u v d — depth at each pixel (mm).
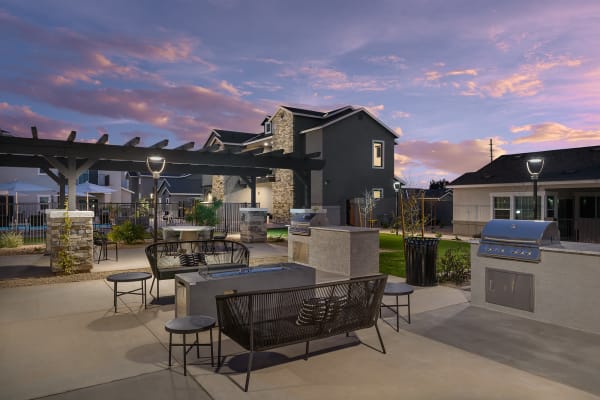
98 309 5965
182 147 13812
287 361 4004
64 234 8867
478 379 3568
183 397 3246
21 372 3727
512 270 5668
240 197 30516
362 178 26141
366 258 8539
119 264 10211
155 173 8648
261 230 15633
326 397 3232
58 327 5098
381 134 27047
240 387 3418
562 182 16812
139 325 5195
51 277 8477
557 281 5184
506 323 5266
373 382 3514
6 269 9508
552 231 5617
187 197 40938
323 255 9102
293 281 5691
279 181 26625
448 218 28391
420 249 7539
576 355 4148
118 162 18469
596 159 18406
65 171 11945
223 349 4348
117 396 3260
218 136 30828
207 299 5094
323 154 24641
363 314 4285
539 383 3482
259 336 3623
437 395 3260
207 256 8258
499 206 19609
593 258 4844
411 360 4020
